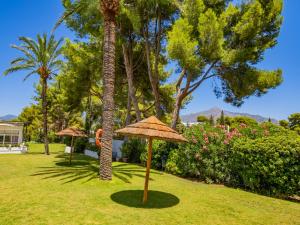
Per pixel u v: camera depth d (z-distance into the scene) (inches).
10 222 192.5
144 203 260.1
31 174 414.9
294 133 367.2
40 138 1750.7
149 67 660.7
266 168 321.4
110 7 377.1
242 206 268.2
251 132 390.9
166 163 495.8
